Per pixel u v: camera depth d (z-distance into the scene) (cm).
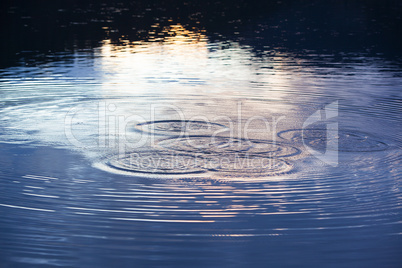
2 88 982
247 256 389
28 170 565
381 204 483
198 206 477
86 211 462
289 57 1383
